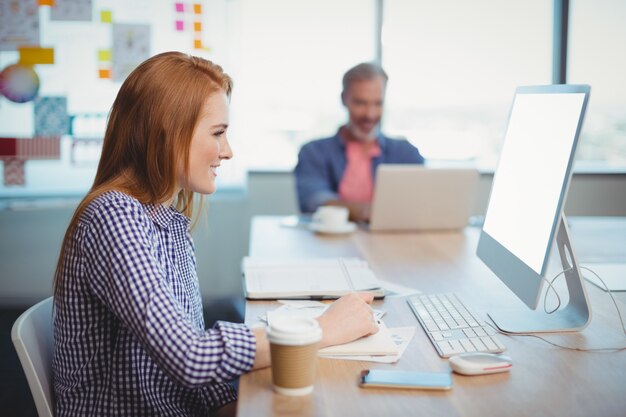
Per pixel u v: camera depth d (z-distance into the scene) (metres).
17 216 3.73
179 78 1.16
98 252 1.04
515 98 1.50
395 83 3.87
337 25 3.77
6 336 3.29
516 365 1.09
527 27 3.85
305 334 0.94
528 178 1.30
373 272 1.79
